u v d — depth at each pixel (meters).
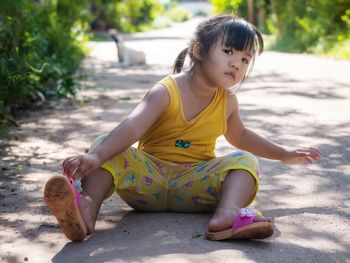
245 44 2.75
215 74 2.77
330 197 3.25
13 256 2.47
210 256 2.38
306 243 2.57
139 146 3.03
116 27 28.84
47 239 2.65
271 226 2.49
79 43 12.83
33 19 7.48
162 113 2.84
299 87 7.67
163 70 10.25
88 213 2.59
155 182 2.88
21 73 5.16
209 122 2.90
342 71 9.70
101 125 5.24
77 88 7.40
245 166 2.75
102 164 2.65
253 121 5.39
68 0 13.40
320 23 15.10
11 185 3.48
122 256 2.40
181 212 2.97
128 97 6.89
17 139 4.68
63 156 4.17
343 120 5.42
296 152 3.08
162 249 2.46
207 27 2.82
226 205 2.62
